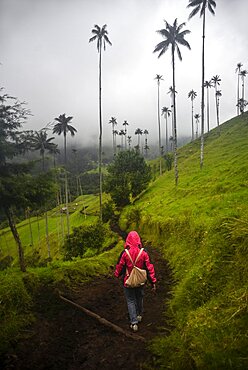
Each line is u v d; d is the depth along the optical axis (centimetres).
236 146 4397
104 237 1992
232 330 409
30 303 670
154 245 1572
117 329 543
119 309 668
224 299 505
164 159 7625
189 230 1150
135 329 538
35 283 779
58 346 500
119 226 2950
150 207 2648
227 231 692
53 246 4506
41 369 431
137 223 2405
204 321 466
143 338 501
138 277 543
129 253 561
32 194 980
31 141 1034
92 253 1811
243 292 479
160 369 401
